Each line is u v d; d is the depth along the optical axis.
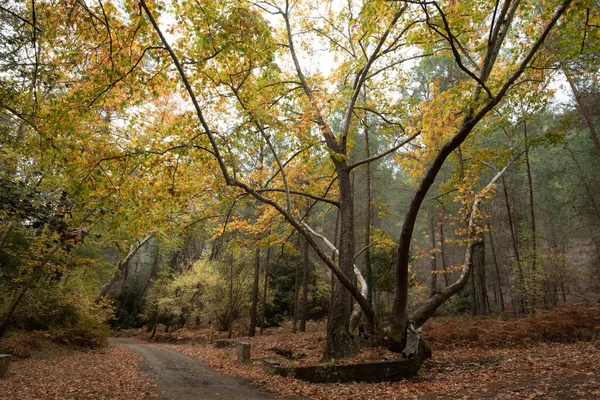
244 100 9.80
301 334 17.92
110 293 34.53
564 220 21.70
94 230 14.19
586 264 23.84
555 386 6.05
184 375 9.59
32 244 13.19
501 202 22.05
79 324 16.05
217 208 11.16
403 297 9.32
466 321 13.84
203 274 24.31
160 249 29.08
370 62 11.53
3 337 13.10
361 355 9.05
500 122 12.46
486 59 7.75
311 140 9.93
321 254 9.30
